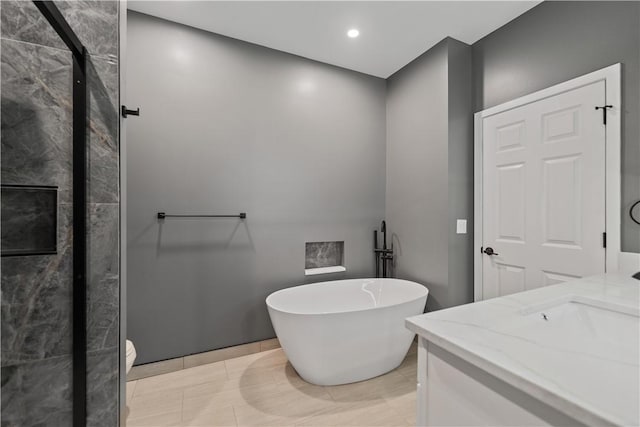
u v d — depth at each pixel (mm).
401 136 2822
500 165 2232
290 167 2541
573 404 471
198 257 2189
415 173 2652
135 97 2000
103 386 971
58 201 894
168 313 2094
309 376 1907
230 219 2303
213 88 2248
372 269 2938
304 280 2602
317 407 1701
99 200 965
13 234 826
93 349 956
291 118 2555
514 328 781
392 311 1942
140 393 1835
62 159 902
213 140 2244
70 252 915
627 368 581
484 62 2352
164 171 2084
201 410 1681
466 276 2416
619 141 1608
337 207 2764
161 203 2074
